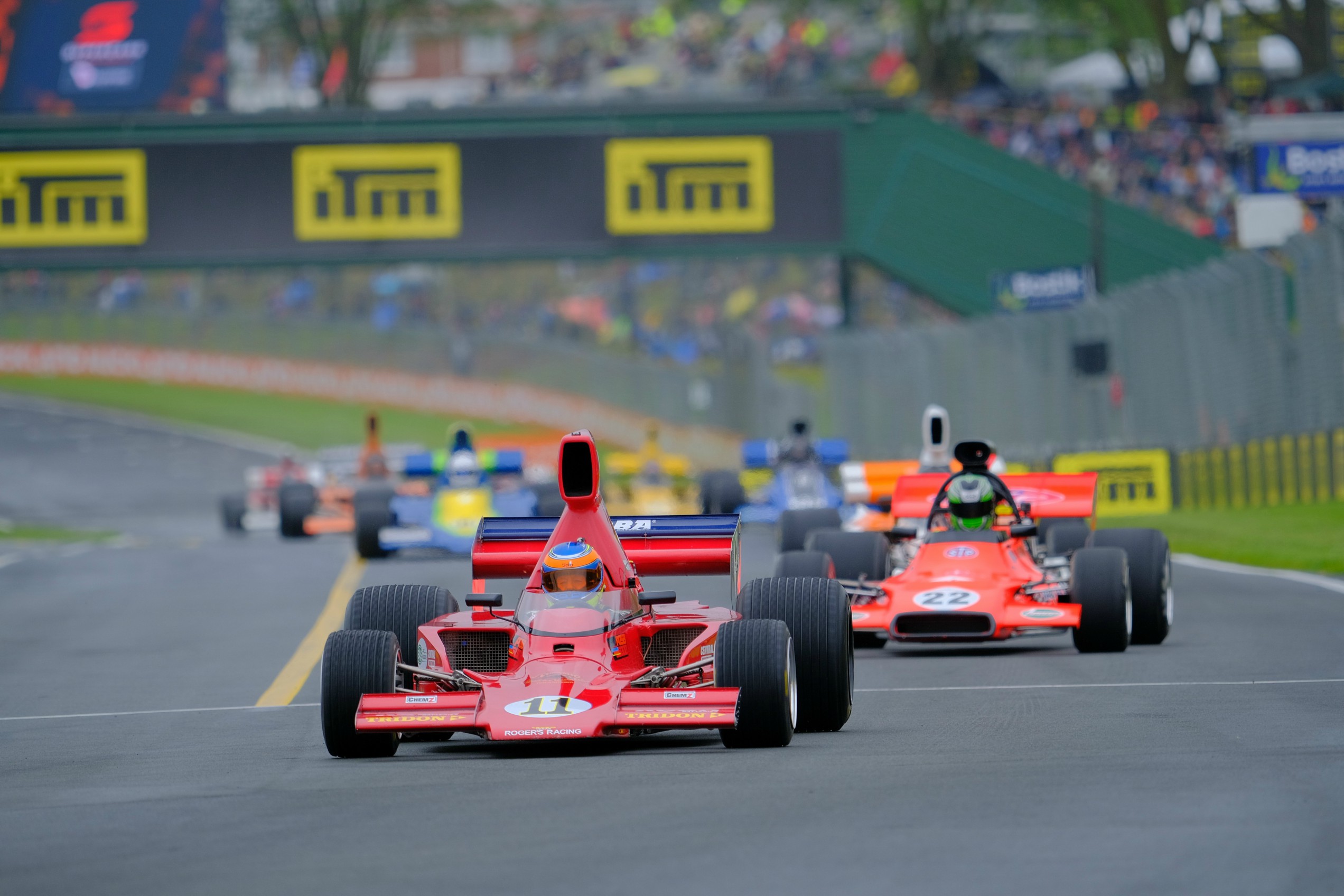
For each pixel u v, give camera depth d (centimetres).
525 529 4044
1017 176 16188
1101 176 15762
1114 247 16275
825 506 9212
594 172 15762
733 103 15862
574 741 3659
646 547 4009
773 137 15925
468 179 15762
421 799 2986
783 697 3428
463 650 3731
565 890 2281
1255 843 2439
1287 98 19475
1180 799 2769
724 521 4031
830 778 3072
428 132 15762
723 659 3441
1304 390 9588
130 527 17200
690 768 3225
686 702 3262
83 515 18888
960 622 4944
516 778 3183
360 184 15775
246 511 13675
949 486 5400
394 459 10844
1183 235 16312
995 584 5038
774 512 9788
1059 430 12350
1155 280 11038
